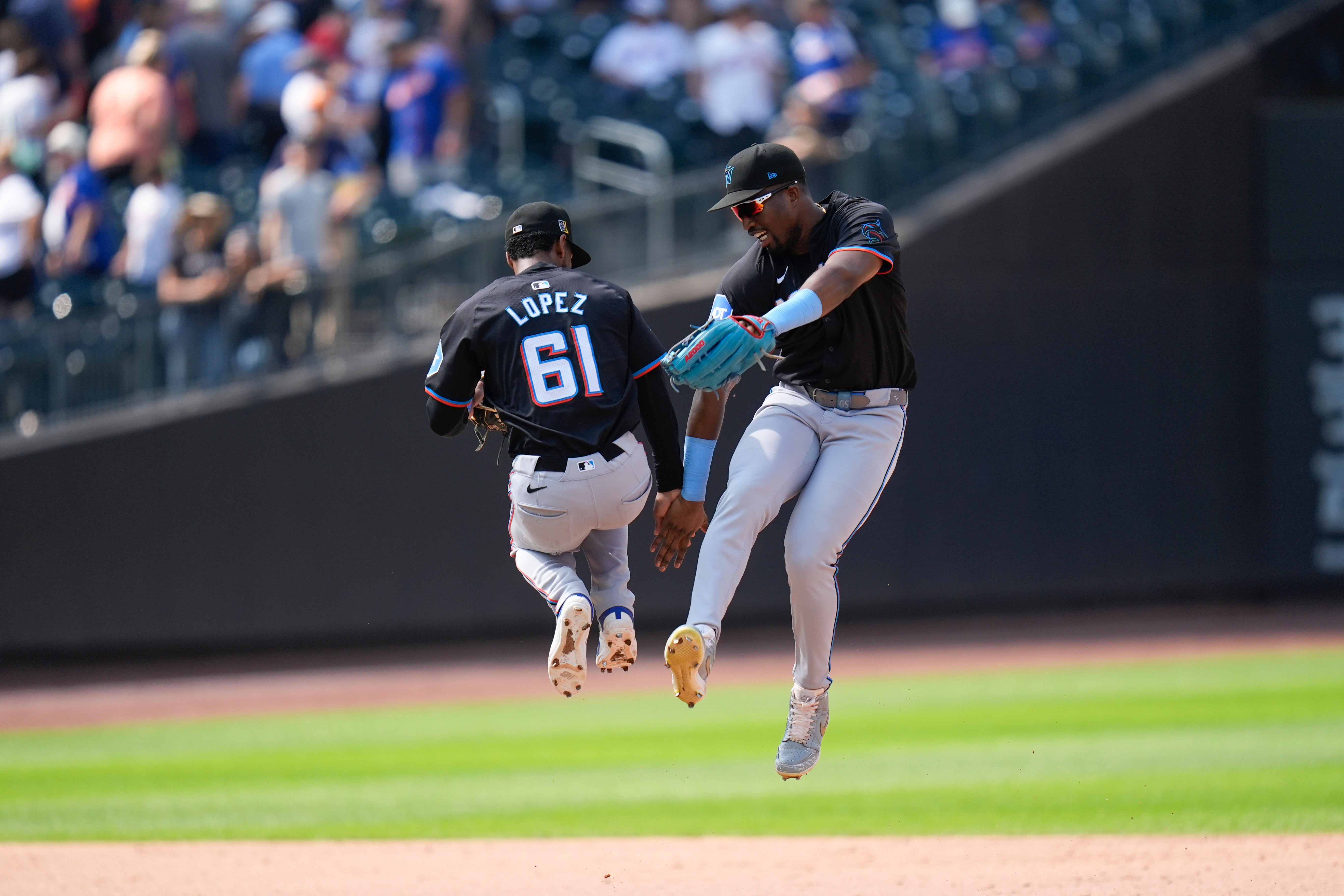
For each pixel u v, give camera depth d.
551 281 16.73
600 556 17.50
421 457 51.19
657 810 25.67
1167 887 18.09
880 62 59.97
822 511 16.38
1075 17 60.91
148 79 47.47
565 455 16.28
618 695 43.41
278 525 49.34
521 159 56.91
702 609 15.87
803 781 28.47
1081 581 58.03
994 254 56.59
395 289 49.78
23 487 46.44
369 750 33.88
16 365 45.78
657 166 53.53
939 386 56.16
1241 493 59.56
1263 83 59.62
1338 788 25.47
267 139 53.03
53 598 46.91
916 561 56.31
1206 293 59.06
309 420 49.50
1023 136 58.00
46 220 47.34
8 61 49.38
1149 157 58.41
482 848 22.14
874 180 54.62
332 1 58.12
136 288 47.38
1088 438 58.03
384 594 50.84
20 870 20.56
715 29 55.75
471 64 57.59
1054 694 40.38
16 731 37.41
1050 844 21.38
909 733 34.50
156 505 47.94
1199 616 57.72
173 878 19.97
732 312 17.19
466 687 44.97
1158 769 28.12
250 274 47.94
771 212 16.33
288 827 24.38
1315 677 41.97
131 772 30.98
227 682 45.88
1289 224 59.31
